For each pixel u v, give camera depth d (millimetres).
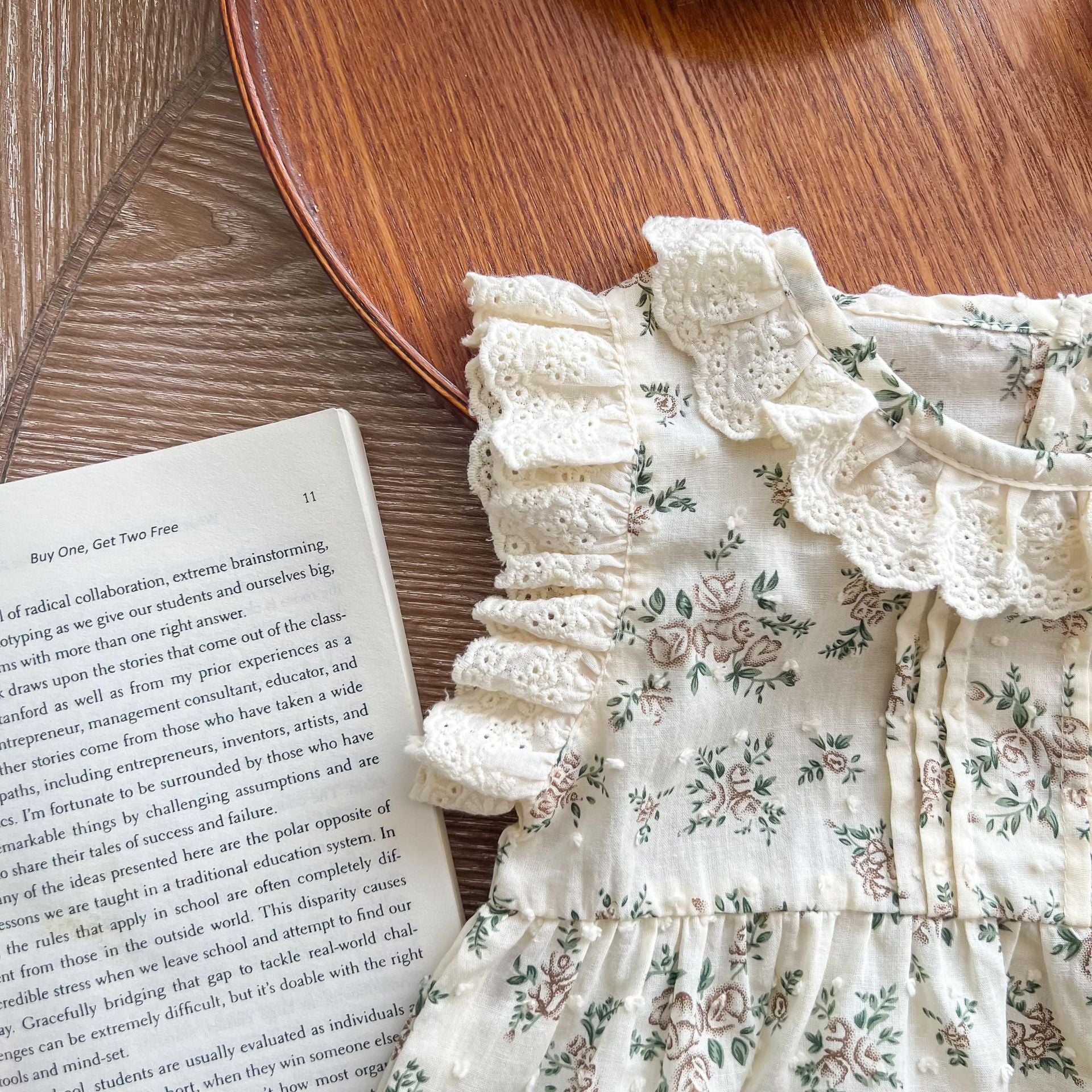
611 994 405
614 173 419
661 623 401
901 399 399
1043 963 410
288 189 409
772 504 402
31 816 415
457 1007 402
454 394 409
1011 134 423
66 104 427
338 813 415
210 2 430
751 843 410
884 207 421
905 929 406
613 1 422
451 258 415
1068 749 410
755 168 421
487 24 420
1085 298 405
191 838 415
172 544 418
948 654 409
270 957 414
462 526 423
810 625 406
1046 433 403
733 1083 406
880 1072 403
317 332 425
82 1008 413
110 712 416
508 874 404
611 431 397
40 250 425
